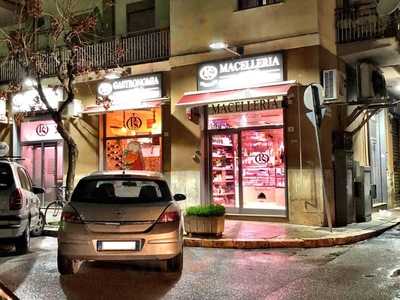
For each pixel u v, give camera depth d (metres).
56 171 19.09
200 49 15.13
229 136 14.83
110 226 7.32
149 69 16.42
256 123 14.39
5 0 19.39
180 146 15.40
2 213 9.52
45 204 19.23
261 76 14.02
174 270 7.97
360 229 12.55
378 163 18.39
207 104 14.13
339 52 14.57
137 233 7.33
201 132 15.05
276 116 14.07
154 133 16.55
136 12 17.58
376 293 6.60
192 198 15.10
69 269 7.73
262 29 14.15
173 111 15.57
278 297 6.45
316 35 13.34
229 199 14.77
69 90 13.73
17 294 6.63
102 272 8.05
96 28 18.27
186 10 15.47
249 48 14.27
